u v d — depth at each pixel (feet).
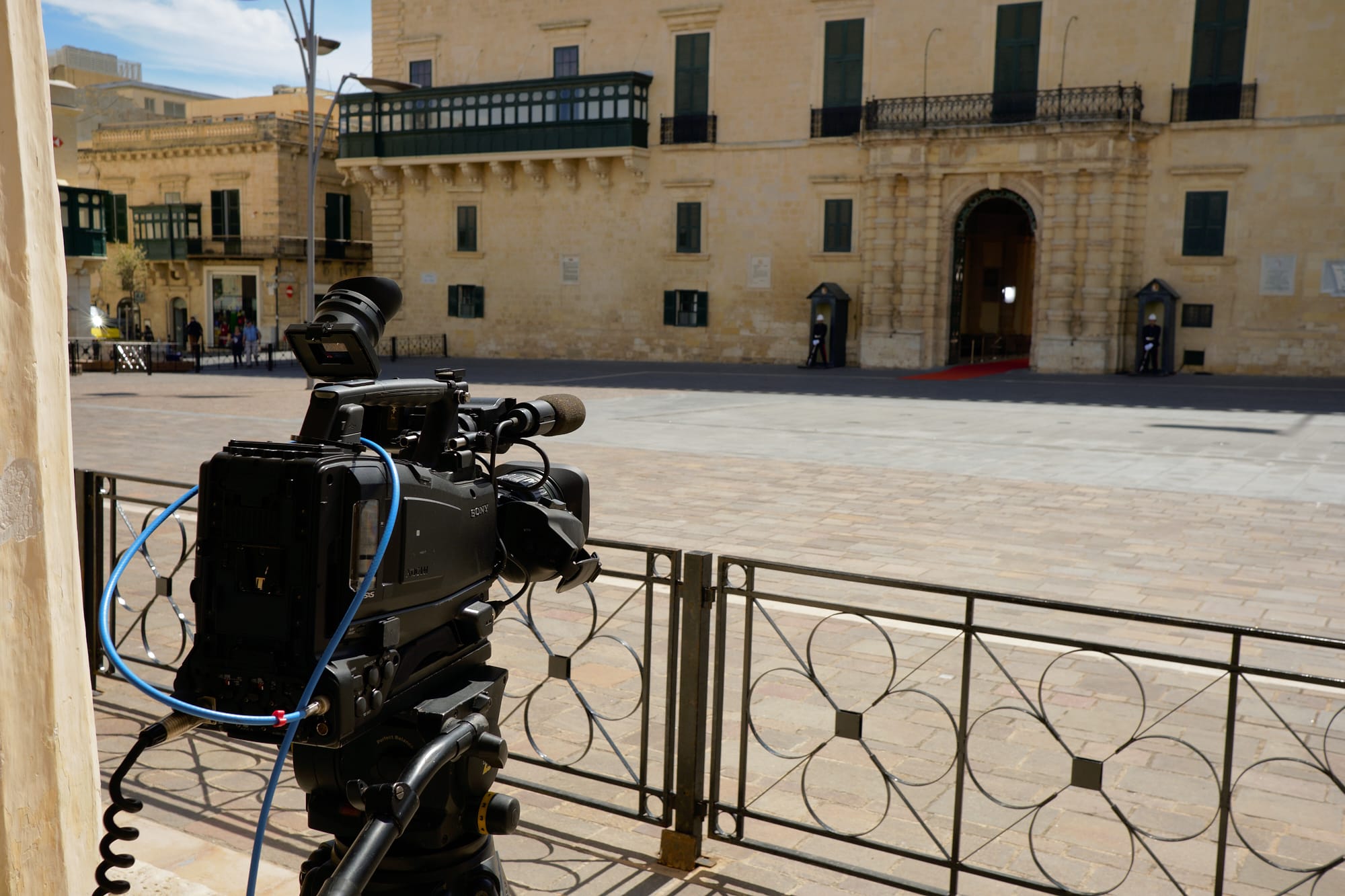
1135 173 91.15
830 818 13.35
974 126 94.17
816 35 103.04
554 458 43.93
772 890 11.39
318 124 150.30
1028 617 22.49
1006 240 130.72
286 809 12.92
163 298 158.92
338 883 5.62
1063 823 13.24
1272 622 22.17
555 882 11.42
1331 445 48.93
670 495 36.09
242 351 118.62
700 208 110.11
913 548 28.63
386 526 6.08
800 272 106.22
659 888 11.34
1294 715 17.06
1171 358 90.43
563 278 117.80
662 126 110.73
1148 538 29.96
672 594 11.89
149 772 13.94
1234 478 40.16
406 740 6.92
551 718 16.51
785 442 49.60
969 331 130.41
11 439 6.83
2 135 6.66
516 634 20.68
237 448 6.21
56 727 7.28
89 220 106.11
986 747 15.62
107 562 18.42
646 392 76.43
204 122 155.63
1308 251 86.43
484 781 7.34
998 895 11.51
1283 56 85.87
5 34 6.66
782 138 105.60
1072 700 17.61
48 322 7.14
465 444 7.39
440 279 124.77
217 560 6.11
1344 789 9.83
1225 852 10.24
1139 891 11.62
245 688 6.00
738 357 109.91
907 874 11.96
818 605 11.33
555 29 115.03
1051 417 60.39
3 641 6.87
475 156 118.21
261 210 147.64
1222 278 89.61
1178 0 88.53
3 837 6.92
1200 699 17.72
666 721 12.00
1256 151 87.30
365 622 6.21
